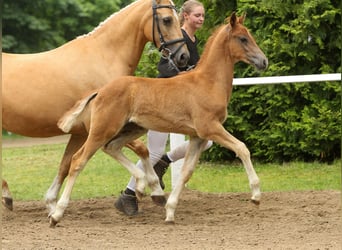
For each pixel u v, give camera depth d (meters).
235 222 10.88
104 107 10.30
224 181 15.57
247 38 10.49
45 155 20.16
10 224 10.84
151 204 12.48
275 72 16.50
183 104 10.35
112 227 10.55
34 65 11.07
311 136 16.38
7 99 10.91
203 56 10.60
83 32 29.42
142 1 11.38
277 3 16.34
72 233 9.98
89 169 17.67
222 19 17.02
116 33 11.29
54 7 28.36
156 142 11.78
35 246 9.10
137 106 10.39
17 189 15.36
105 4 29.47
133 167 10.66
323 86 16.39
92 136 10.36
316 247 8.85
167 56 11.25
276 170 16.45
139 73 17.83
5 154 20.55
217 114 10.37
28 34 27.69
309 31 16.20
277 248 8.84
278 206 12.17
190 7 11.66
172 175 13.64
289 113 16.56
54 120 11.00
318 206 12.09
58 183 11.38
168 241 9.41
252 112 16.92
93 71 11.06
